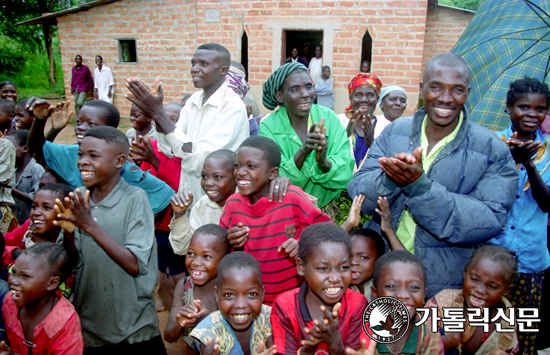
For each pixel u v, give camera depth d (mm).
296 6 9906
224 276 2117
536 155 2850
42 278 2254
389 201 2441
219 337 2148
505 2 4461
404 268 2148
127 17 11398
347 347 1993
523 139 2873
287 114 3242
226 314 2141
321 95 10117
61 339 2293
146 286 2637
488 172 2311
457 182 2301
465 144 2312
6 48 21656
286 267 2529
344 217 3387
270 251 2512
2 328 2592
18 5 21594
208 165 2773
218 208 2920
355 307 2117
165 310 3959
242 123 3252
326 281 1963
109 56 11867
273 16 10094
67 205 2186
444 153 2320
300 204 2482
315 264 1980
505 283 2242
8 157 3301
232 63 4512
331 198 3205
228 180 2783
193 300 2521
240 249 2619
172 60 11312
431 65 2252
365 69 9742
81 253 2533
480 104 4129
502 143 2316
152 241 2590
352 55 9828
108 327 2586
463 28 11055
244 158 2461
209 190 2789
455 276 2408
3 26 21531
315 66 10750
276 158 2523
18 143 3865
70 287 2664
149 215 2648
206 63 3189
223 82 3355
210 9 10578
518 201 2787
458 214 2166
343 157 3045
